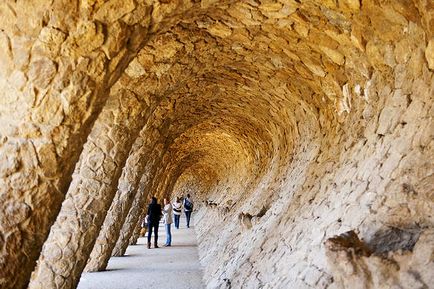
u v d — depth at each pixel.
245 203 11.58
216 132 14.45
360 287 2.75
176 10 3.59
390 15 3.56
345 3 3.78
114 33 3.31
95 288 7.37
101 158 6.36
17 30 3.07
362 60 4.45
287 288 4.31
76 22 3.14
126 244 11.01
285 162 8.83
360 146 4.55
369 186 3.83
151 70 5.64
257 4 4.23
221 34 5.02
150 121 8.53
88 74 3.35
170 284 7.77
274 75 6.46
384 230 3.20
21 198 3.35
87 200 6.37
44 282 6.14
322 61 5.11
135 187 8.85
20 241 3.35
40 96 3.26
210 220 16.38
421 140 3.32
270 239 6.29
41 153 3.37
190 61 5.68
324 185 5.31
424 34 3.36
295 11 4.25
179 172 24.30
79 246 6.33
